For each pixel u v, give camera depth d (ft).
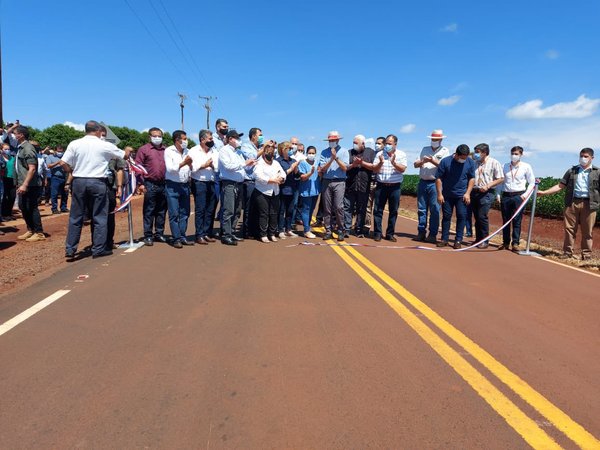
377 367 10.45
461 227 28.14
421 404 8.89
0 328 12.14
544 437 7.94
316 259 22.52
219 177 26.37
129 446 7.30
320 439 7.64
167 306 14.25
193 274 18.45
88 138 20.38
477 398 9.21
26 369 9.84
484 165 28.66
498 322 13.94
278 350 11.20
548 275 21.21
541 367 10.82
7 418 8.00
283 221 29.43
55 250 23.36
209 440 7.52
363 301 15.53
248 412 8.39
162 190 24.53
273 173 26.23
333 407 8.66
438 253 26.11
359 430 7.94
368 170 30.01
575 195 26.11
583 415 8.73
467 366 10.68
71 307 13.96
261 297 15.55
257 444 7.45
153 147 24.06
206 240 25.99
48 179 49.85
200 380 9.55
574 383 10.06
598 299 17.15
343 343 11.80
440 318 14.03
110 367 10.02
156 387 9.20
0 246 24.54
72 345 11.15
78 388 9.08
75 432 7.64
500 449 7.55
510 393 9.48
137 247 24.00
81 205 20.51
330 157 27.55
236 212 26.86
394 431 7.95
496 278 20.04
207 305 14.47
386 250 26.21
